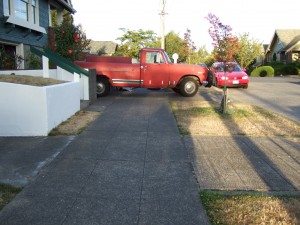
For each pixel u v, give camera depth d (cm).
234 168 555
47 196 440
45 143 684
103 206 415
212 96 1552
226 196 446
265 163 581
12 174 515
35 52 1086
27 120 738
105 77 1467
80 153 623
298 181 502
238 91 1834
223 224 375
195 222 379
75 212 399
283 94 1689
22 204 416
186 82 1495
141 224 374
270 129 838
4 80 785
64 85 887
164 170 542
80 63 1452
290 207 413
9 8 1411
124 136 754
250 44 4738
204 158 605
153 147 671
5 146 662
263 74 3966
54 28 1596
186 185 483
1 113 737
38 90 730
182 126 860
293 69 4150
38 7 1725
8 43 1419
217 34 1061
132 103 1274
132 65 1459
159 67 1470
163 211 404
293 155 629
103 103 1265
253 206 416
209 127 853
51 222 376
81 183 485
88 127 834
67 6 2091
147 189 467
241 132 803
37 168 542
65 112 901
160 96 1525
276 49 5316
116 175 518
